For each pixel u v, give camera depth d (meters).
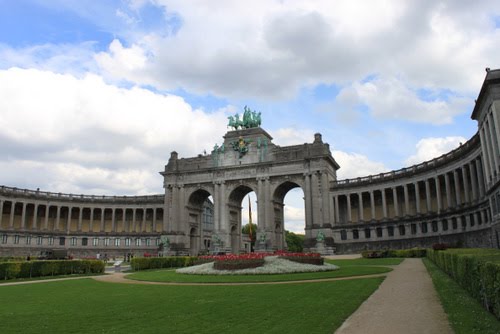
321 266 50.75
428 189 93.94
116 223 134.88
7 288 37.22
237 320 19.05
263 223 108.25
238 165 113.06
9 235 109.62
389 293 26.67
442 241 88.62
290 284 34.59
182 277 45.28
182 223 118.69
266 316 19.73
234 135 117.12
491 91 54.06
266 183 109.75
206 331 16.98
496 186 57.50
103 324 18.88
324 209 103.25
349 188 109.56
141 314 21.22
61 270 54.53
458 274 27.20
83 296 29.77
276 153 110.81
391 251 76.31
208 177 117.44
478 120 65.62
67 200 124.00
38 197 118.25
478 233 74.75
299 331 16.55
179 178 121.44
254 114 118.62
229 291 30.52
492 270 16.72
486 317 17.08
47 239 118.38
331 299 24.58
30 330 17.80
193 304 24.25
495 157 56.41
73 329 17.89
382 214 111.06
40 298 29.08
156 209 130.12
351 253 101.56
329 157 105.69
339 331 16.73
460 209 82.38
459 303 20.73
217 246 109.94
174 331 17.12
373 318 18.89
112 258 122.12
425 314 19.20
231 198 116.56
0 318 20.80
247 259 49.97
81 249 123.50
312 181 105.25
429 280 32.94
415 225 97.12
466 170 82.38
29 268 50.47
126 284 39.28
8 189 111.56
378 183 105.19
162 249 116.19
